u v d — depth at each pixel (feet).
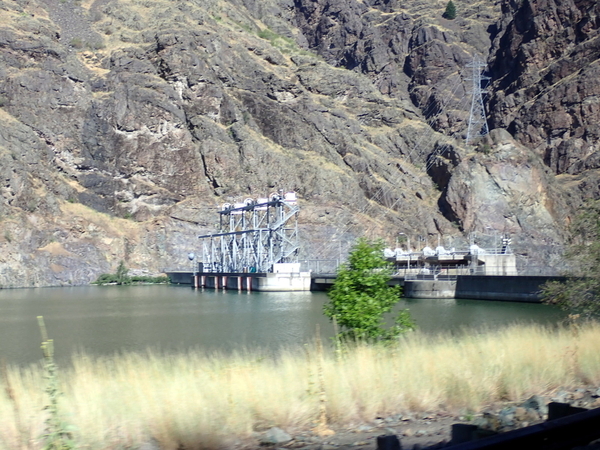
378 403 58.03
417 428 52.47
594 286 116.47
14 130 593.83
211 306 322.96
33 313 291.58
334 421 55.26
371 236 642.63
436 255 444.96
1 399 54.34
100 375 67.72
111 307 324.60
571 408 44.86
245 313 276.21
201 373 65.87
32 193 567.59
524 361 71.31
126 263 600.80
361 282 93.97
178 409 51.42
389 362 68.03
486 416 53.52
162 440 48.14
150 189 640.58
